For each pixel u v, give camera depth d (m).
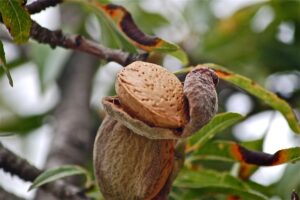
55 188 0.53
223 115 0.49
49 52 0.62
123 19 0.49
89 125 0.68
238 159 0.50
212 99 0.41
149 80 0.42
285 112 0.50
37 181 0.49
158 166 0.43
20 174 0.52
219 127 0.50
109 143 0.43
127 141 0.43
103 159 0.44
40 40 0.48
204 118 0.41
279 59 0.68
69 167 0.50
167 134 0.41
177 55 0.50
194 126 0.41
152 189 0.44
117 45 0.52
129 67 0.42
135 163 0.43
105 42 0.53
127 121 0.42
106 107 0.42
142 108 0.41
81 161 0.65
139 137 0.43
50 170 0.50
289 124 0.51
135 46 0.49
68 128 0.66
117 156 0.43
